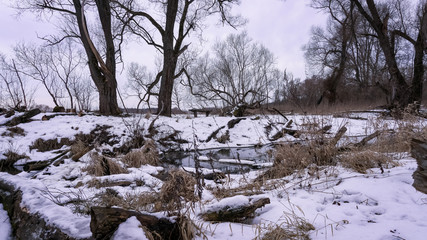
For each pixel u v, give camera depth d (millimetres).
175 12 18500
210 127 14586
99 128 12453
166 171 7840
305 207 3439
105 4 16219
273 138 13141
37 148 10891
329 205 3467
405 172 4160
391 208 3135
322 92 27000
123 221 2451
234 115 17375
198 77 29031
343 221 2906
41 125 12773
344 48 29406
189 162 9656
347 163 5016
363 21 32438
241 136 14047
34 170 8250
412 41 19344
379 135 6496
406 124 6449
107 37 16312
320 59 37000
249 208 3254
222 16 21203
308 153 5441
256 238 2709
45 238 2820
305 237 2670
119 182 5719
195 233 2826
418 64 18875
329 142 5469
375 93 29297
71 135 11734
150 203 4051
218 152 11672
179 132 13680
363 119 13891
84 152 8961
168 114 18500
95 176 6441
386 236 2498
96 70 16031
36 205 3494
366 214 3090
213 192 4438
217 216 3258
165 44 18531
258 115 17859
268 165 7086
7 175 4703
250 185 4621
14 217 3693
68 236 2582
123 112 17141
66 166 7723
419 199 3320
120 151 11242
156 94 18719
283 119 15578
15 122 12719
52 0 17359
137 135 11656
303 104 10398
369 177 4230
